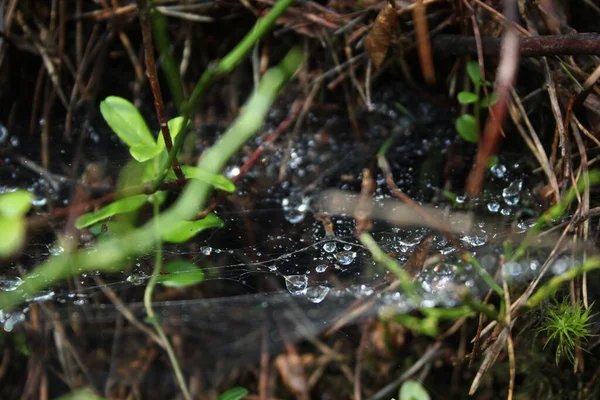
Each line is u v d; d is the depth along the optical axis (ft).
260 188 1.74
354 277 1.63
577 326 1.56
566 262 1.60
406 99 1.79
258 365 1.71
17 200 1.47
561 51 1.60
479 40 1.65
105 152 1.77
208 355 1.71
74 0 1.79
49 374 1.67
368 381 1.69
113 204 1.62
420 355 1.68
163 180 1.59
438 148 1.76
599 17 1.68
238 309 1.70
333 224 1.69
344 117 1.80
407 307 1.64
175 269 1.63
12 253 1.64
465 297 1.52
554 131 1.69
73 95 1.80
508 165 1.71
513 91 1.68
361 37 1.73
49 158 1.77
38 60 1.80
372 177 1.74
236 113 1.80
